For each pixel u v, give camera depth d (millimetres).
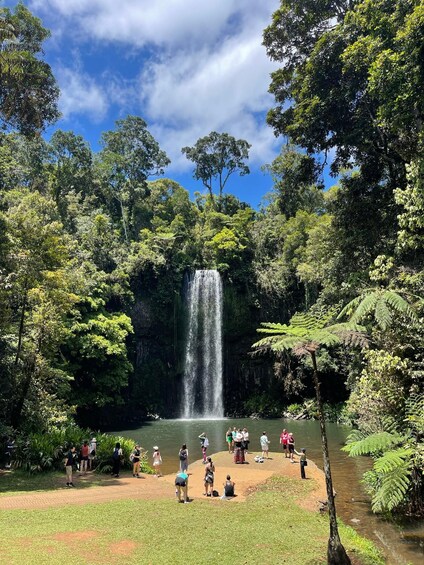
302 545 9406
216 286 45781
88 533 9797
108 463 18406
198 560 8352
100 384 34531
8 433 18984
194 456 22781
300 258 44500
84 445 18234
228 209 65500
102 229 44375
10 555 8133
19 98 23203
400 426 12188
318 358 37188
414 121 16766
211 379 44344
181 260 46875
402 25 16062
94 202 55094
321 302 29500
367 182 23812
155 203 60625
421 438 11516
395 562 9281
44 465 17750
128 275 41844
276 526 10820
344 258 23547
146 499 13422
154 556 8477
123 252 44219
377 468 10234
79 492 14477
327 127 23016
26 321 23359
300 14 24500
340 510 12844
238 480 16344
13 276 19703
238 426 34781
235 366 45062
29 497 13570
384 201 21938
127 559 8242
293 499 13766
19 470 17766
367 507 13055
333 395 39750
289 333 8578
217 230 50719
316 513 12281
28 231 20781
